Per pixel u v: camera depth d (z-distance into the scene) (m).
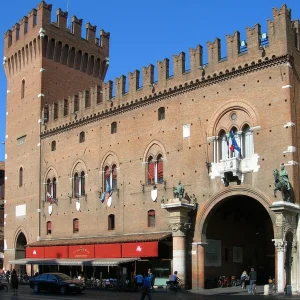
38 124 65.50
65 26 68.69
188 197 46.50
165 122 50.09
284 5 42.25
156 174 50.38
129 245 49.22
